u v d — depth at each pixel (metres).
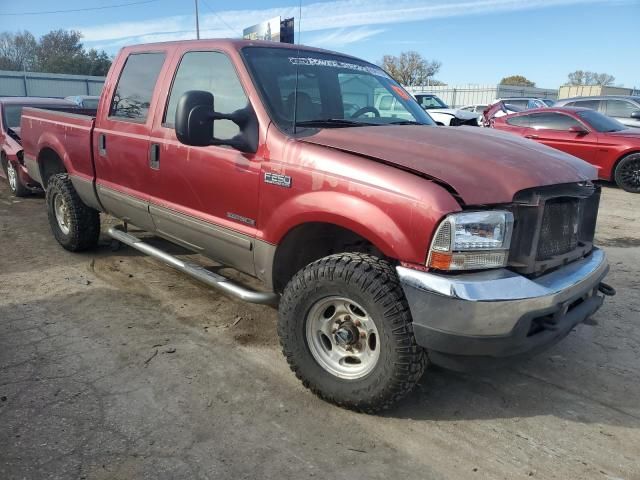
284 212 3.27
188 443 2.84
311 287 3.11
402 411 3.18
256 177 3.43
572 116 11.45
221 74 3.85
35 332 4.05
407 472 2.68
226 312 4.52
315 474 2.64
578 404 3.30
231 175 3.61
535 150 3.38
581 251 3.36
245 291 3.70
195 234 4.05
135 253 5.98
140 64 4.63
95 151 5.01
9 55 61.22
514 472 2.69
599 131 11.05
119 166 4.71
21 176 8.53
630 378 3.60
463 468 2.71
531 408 3.25
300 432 2.96
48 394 3.24
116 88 4.84
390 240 2.80
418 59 54.22
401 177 2.82
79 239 5.73
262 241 3.46
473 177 2.82
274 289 3.59
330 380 3.14
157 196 4.35
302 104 3.72
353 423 3.05
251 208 3.52
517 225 2.86
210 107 3.29
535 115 12.06
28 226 7.17
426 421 3.10
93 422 2.99
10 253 5.96
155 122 4.28
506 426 3.07
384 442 2.90
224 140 3.46
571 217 3.20
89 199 5.32
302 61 4.04
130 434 2.90
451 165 2.91
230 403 3.21
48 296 4.75
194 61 4.10
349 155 3.07
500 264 2.80
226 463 2.70
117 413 3.08
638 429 3.06
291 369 3.32
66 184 5.62
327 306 3.17
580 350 3.98
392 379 2.88
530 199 2.87
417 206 2.71
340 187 3.00
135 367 3.59
